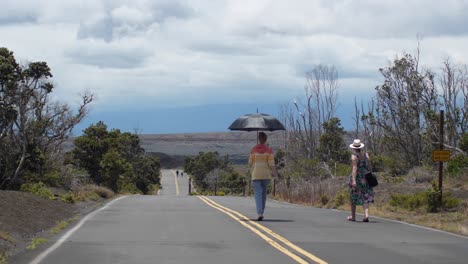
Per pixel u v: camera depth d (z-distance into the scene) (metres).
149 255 10.58
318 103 55.03
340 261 10.11
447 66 45.84
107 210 20.22
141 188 67.38
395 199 20.31
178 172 106.75
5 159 32.62
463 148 27.95
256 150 16.30
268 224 15.38
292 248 11.43
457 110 32.59
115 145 47.25
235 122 16.69
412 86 36.47
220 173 78.38
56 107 37.12
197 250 11.15
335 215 18.20
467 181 24.27
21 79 33.47
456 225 14.95
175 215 17.98
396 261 10.16
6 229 12.98
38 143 34.72
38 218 15.70
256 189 16.25
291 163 42.00
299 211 19.88
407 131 35.88
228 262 9.96
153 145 157.38
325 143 42.66
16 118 32.72
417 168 30.62
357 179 16.11
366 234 13.52
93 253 10.78
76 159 44.59
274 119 16.72
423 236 13.27
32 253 10.83
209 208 21.14
